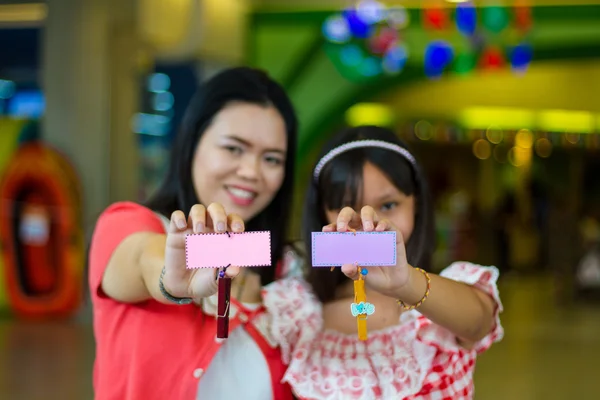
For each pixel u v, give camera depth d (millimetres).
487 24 8031
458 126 11945
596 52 8906
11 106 10195
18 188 6938
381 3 8461
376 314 1754
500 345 6566
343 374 1643
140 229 1635
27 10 7855
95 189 7020
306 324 1727
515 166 14609
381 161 1704
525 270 14008
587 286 9695
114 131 7176
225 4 7910
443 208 13836
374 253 1356
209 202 1786
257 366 1669
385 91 9930
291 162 1909
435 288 1457
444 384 1611
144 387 1588
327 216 1786
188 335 1630
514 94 11617
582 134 12000
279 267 1959
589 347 6488
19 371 5105
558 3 8500
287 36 9125
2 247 6980
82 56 7016
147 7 7016
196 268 1352
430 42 8695
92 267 1649
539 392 4926
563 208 10227
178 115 8617
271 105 1798
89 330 6539
